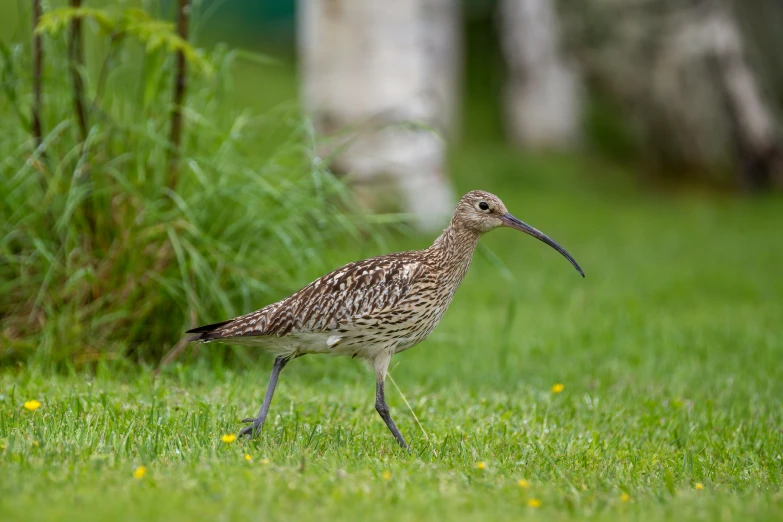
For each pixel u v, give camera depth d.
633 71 30.84
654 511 7.53
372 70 23.12
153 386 11.23
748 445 10.17
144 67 13.09
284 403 11.07
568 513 7.41
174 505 6.98
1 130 13.20
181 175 13.22
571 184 32.19
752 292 20.02
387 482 7.91
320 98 23.58
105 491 7.30
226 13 41.53
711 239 25.58
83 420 9.31
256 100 31.98
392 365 14.16
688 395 12.56
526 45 34.97
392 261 10.06
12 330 12.52
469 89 40.41
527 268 22.36
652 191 32.22
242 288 12.59
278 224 13.00
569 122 35.28
